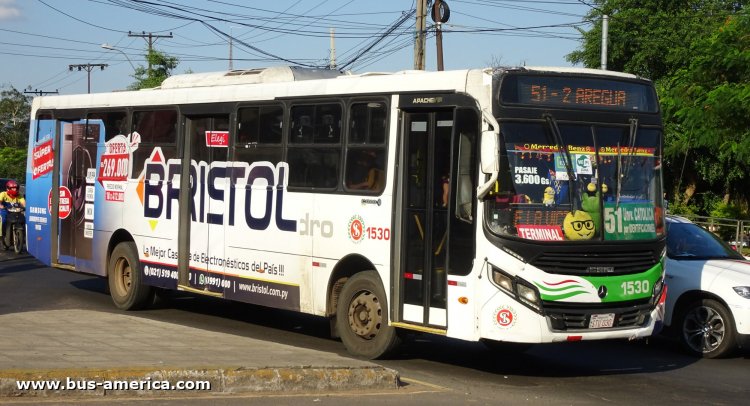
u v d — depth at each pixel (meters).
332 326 10.92
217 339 9.78
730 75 22.42
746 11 22.88
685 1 36.78
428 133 9.76
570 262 9.15
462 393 8.70
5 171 62.72
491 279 9.02
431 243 9.64
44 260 15.64
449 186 9.46
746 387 9.70
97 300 15.15
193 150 12.82
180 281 12.87
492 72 9.19
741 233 24.62
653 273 9.72
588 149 9.41
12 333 9.61
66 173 15.18
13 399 7.25
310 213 10.99
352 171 10.52
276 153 11.52
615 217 9.45
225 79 12.77
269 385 8.02
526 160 9.12
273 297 11.47
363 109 10.44
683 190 37.34
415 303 9.78
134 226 13.72
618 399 8.84
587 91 9.55
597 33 36.78
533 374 10.11
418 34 25.52
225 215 12.20
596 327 9.28
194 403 7.44
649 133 9.89
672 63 35.06
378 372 8.53
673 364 11.10
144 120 13.61
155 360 8.25
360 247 10.34
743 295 11.34
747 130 21.14
